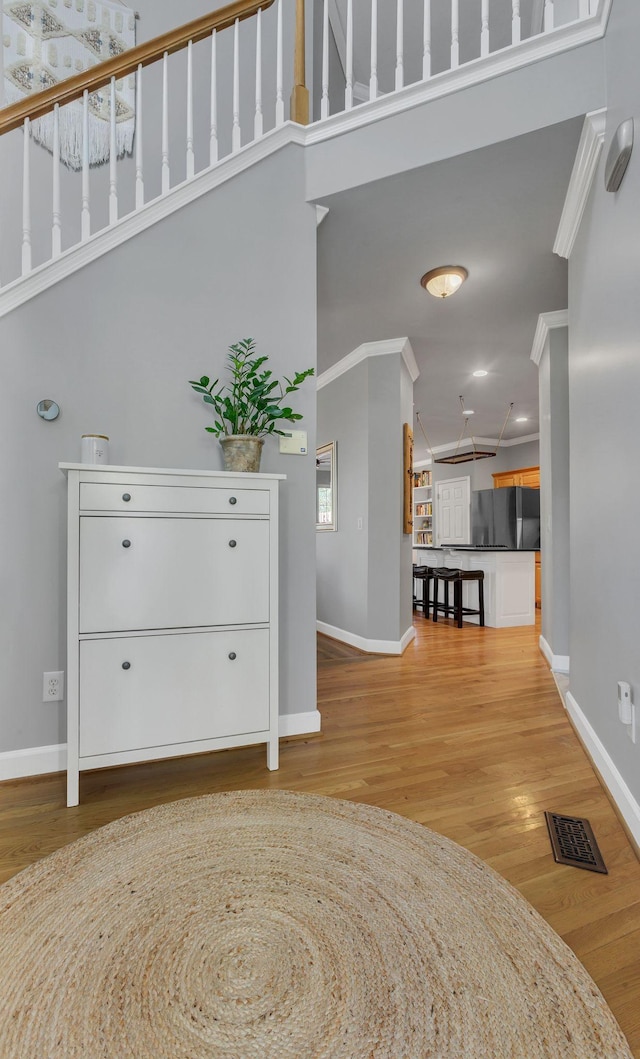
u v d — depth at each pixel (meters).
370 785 1.75
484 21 1.93
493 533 7.41
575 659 2.36
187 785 1.75
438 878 1.26
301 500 2.22
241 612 1.79
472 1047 0.84
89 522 1.60
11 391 1.80
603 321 1.82
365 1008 0.91
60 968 0.99
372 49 2.13
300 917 1.12
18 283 1.81
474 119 1.94
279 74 2.25
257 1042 0.85
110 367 1.92
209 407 2.07
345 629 4.34
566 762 1.95
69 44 2.72
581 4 1.88
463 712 2.54
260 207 2.18
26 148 1.85
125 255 1.96
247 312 2.14
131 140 2.77
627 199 1.55
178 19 2.94
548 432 3.56
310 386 2.25
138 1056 0.83
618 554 1.65
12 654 1.78
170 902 1.17
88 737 1.60
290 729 2.18
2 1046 0.84
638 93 1.42
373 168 2.12
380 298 3.18
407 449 4.12
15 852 1.37
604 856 1.36
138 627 1.65
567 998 0.93
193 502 1.73
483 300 3.22
